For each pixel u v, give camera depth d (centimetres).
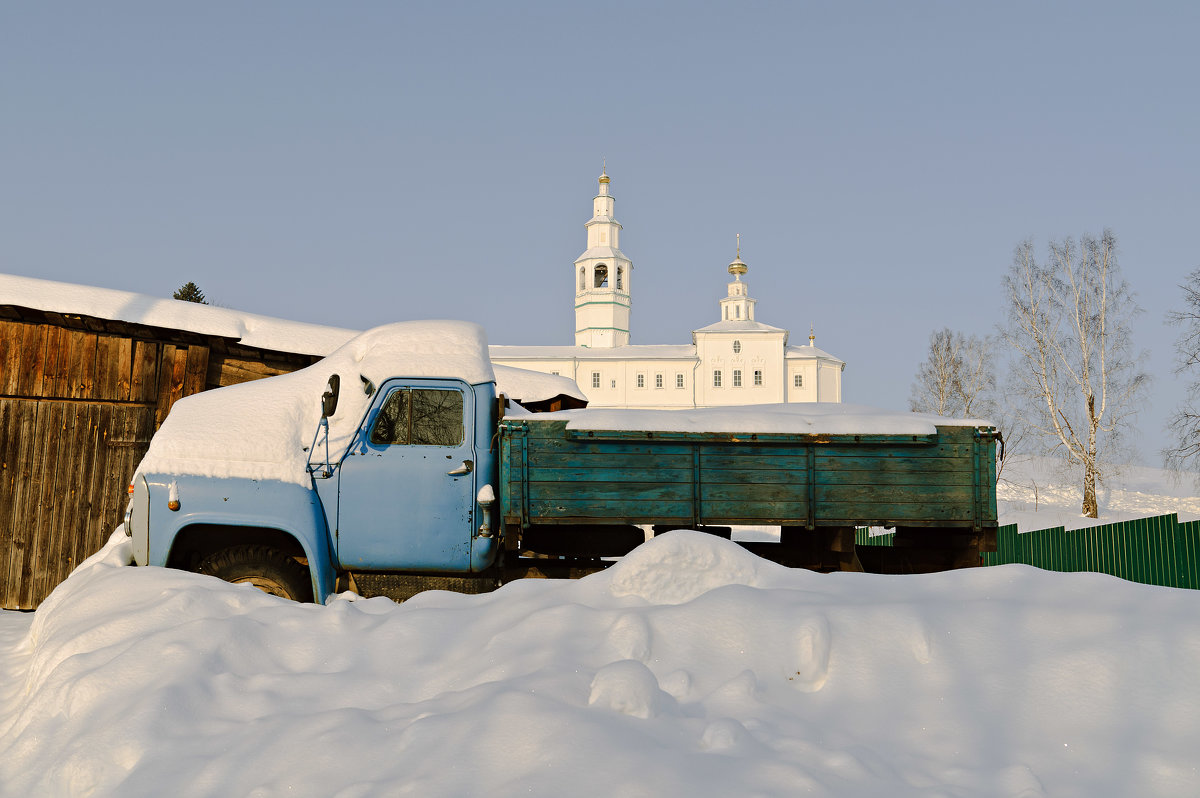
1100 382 3781
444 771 308
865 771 310
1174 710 338
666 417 680
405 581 661
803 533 767
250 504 627
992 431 670
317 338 1155
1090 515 3712
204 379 1108
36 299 1021
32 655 566
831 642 392
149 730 363
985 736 337
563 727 323
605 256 9188
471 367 682
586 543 715
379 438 663
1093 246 3869
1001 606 412
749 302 9206
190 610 477
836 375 8775
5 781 367
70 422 1052
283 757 337
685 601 465
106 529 1052
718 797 286
